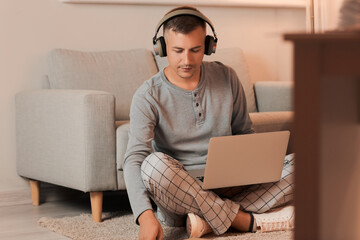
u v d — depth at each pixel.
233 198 1.91
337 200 0.89
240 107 2.03
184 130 1.91
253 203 1.88
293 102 0.76
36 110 2.49
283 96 2.96
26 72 2.75
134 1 2.92
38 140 2.49
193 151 1.92
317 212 0.77
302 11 3.41
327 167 0.87
